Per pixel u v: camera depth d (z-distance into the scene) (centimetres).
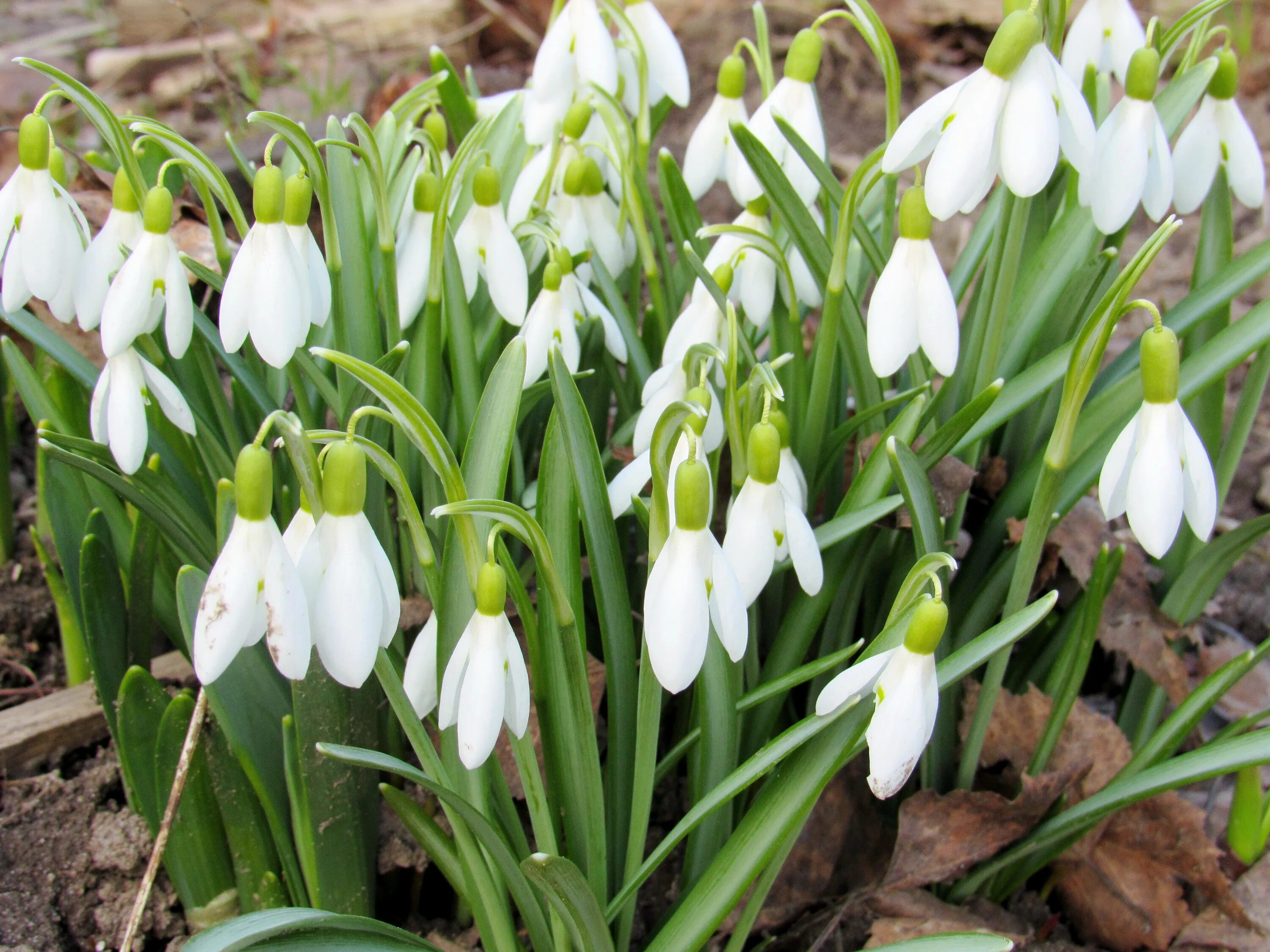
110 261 36
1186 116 41
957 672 34
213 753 38
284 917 33
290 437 30
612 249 41
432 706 34
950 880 42
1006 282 38
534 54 103
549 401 43
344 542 31
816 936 41
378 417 38
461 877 38
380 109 83
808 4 100
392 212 42
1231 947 41
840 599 41
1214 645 52
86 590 39
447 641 34
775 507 33
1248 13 93
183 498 39
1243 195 40
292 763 38
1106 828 42
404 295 38
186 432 36
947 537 42
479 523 34
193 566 40
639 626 43
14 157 70
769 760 33
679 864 43
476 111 45
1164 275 74
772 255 38
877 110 94
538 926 36
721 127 41
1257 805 42
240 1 94
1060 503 40
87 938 41
